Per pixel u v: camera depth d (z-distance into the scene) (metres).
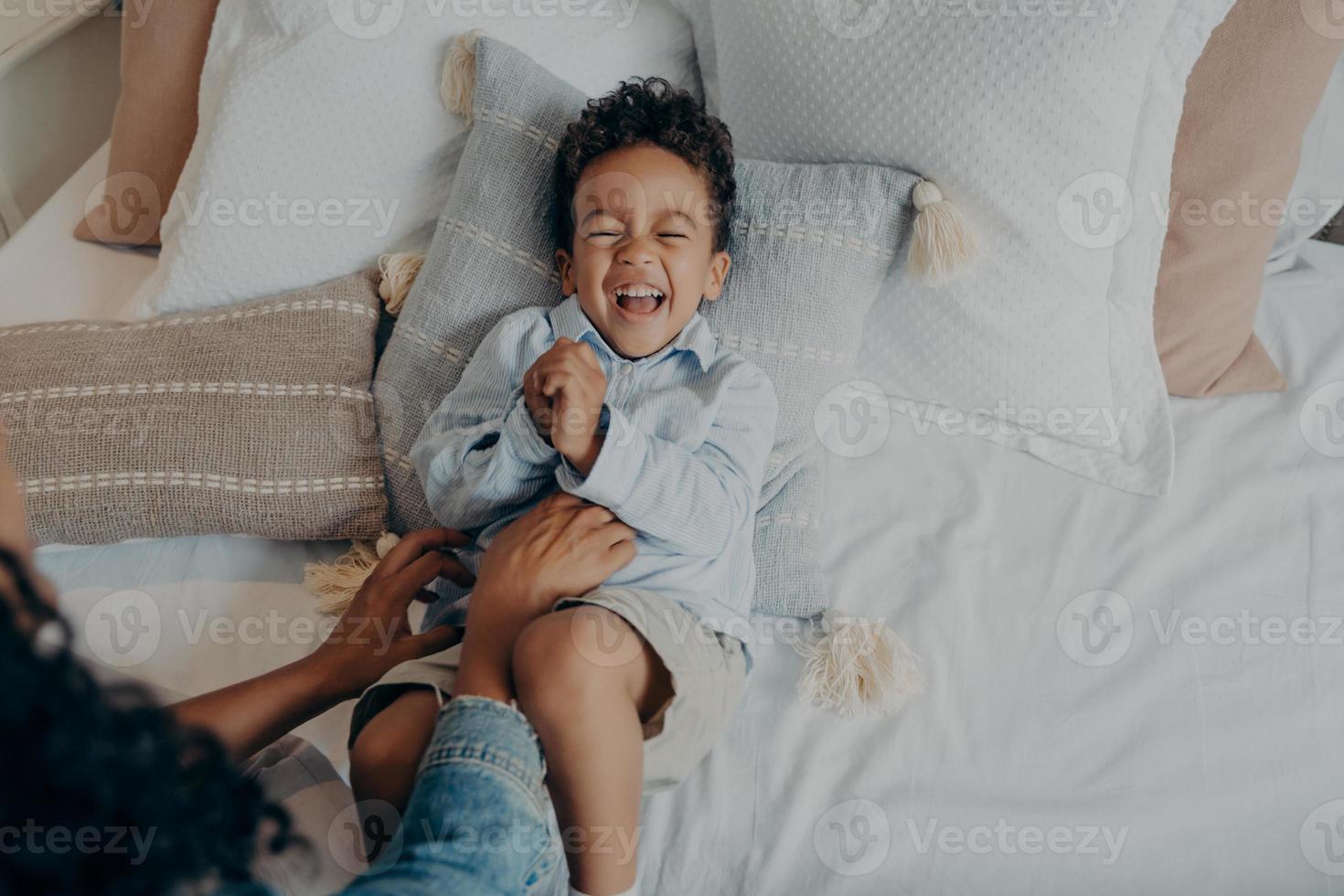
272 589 1.06
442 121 1.20
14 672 0.39
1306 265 1.37
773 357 1.08
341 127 1.20
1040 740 0.94
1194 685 0.97
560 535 0.85
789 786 0.90
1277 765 0.91
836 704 0.97
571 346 0.88
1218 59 1.11
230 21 1.25
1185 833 0.87
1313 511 1.10
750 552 1.01
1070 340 1.13
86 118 1.68
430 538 0.97
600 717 0.74
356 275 1.22
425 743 0.75
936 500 1.15
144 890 0.42
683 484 0.91
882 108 1.08
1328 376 1.23
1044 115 1.03
